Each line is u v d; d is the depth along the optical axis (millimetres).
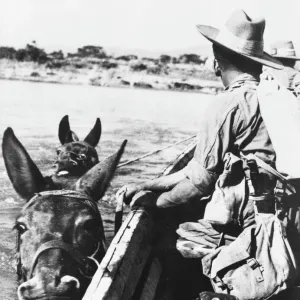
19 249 3855
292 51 7000
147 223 3990
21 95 16016
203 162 3793
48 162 9625
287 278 3414
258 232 3543
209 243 3980
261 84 3807
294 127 3615
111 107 15500
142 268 3727
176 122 14109
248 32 3936
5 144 4219
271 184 3688
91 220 3885
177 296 4254
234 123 3758
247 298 3439
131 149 11273
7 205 7367
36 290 3498
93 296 2873
